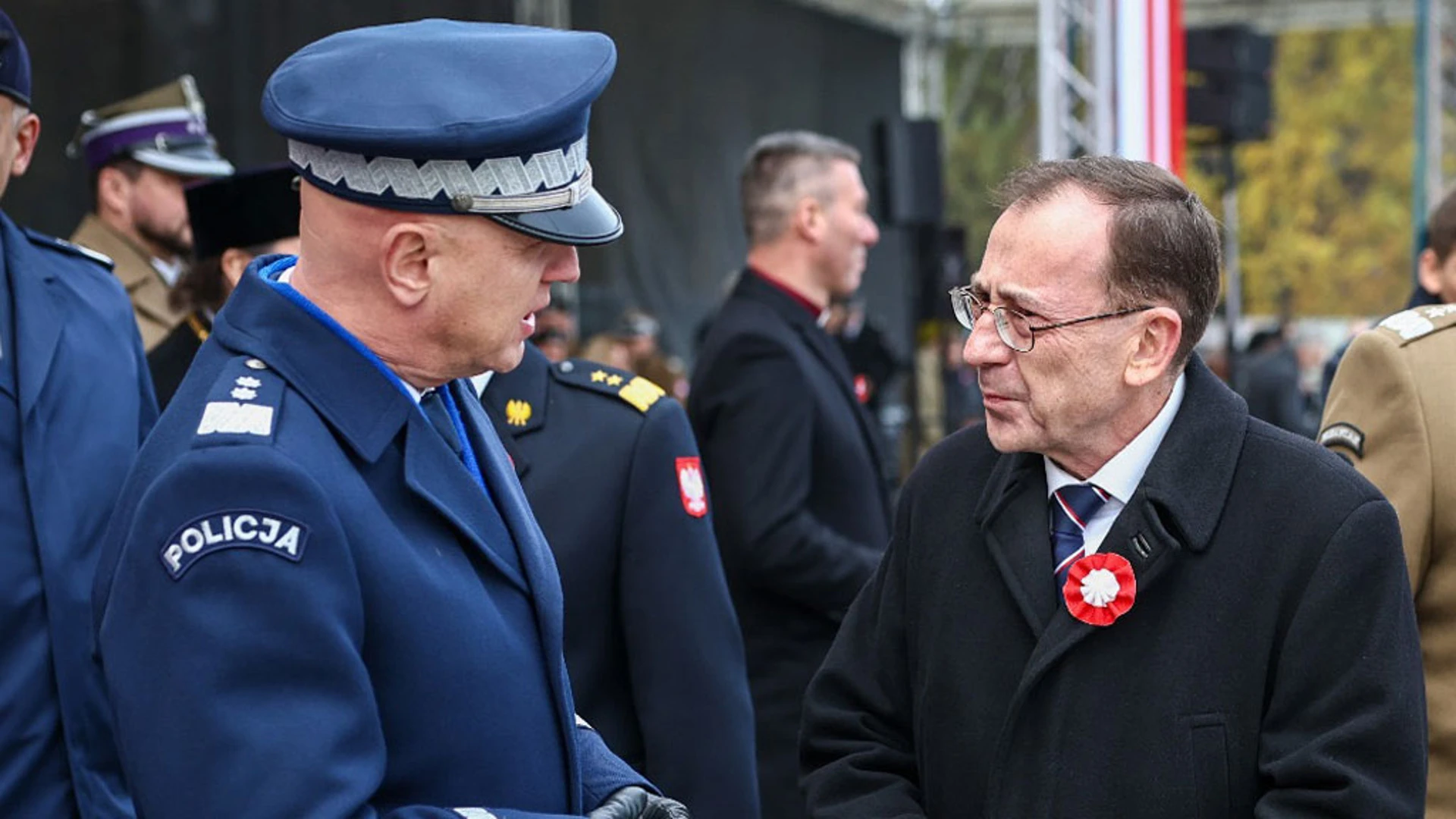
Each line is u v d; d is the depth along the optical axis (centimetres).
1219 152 1209
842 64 1380
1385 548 183
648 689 246
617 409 252
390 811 148
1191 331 189
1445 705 251
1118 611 182
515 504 171
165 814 138
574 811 167
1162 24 611
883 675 209
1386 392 256
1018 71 2028
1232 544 185
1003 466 200
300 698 140
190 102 404
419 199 151
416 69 152
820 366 360
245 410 148
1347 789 172
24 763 226
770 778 345
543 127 153
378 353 158
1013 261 187
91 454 241
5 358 237
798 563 338
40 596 231
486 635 156
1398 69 2262
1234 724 181
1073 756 183
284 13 698
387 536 151
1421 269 312
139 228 398
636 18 1084
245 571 139
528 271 158
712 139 1188
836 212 364
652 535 247
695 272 1166
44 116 629
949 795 195
